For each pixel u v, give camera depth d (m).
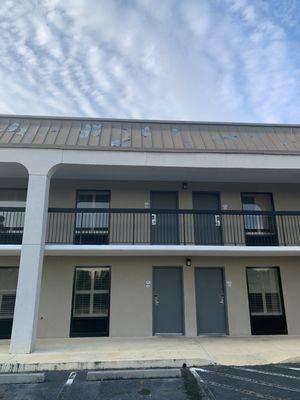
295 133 11.62
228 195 11.34
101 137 10.34
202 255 10.54
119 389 5.60
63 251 9.47
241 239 10.94
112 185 11.08
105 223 10.72
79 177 10.72
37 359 7.08
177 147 10.16
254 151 9.84
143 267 10.52
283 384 5.75
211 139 10.88
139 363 6.89
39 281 8.36
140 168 9.83
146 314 10.19
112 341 9.23
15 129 10.29
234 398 5.14
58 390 5.59
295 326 10.42
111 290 10.27
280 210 11.34
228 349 8.05
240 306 10.45
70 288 10.15
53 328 9.84
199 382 5.90
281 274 10.78
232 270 10.70
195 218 11.04
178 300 10.46
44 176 8.96
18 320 7.91
